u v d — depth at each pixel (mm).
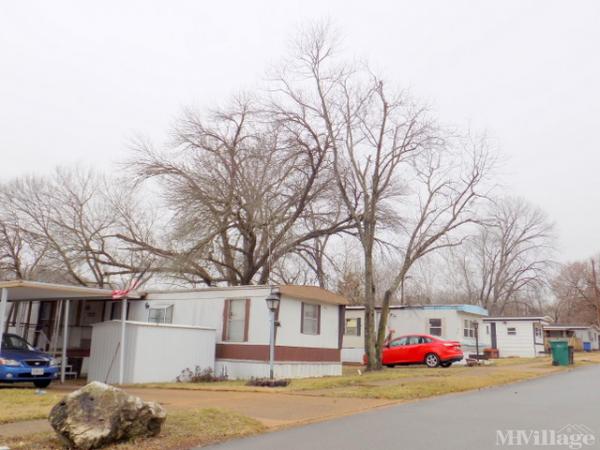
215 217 27172
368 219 24953
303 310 21062
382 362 26234
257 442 8422
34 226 32375
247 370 19812
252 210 27312
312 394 14453
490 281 61625
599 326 61469
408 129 25156
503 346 41312
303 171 27844
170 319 21969
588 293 69375
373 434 8859
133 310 22828
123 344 18250
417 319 32875
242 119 29094
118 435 8023
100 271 31375
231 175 27953
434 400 13609
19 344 17078
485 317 40406
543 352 43188
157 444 8141
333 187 27531
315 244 30453
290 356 20047
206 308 21281
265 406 12164
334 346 22344
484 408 11891
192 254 26344
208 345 20266
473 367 25859
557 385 17453
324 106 26141
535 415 10734
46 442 8008
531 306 69750
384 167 25266
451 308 32156
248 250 28938
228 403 12625
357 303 39656
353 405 12391
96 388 8219
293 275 31766
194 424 9383
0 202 32469
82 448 7621
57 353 23609
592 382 18516
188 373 19422
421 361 26484
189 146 28391
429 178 26344
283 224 28359
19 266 33188
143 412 8367
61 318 24047
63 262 31266
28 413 10219
